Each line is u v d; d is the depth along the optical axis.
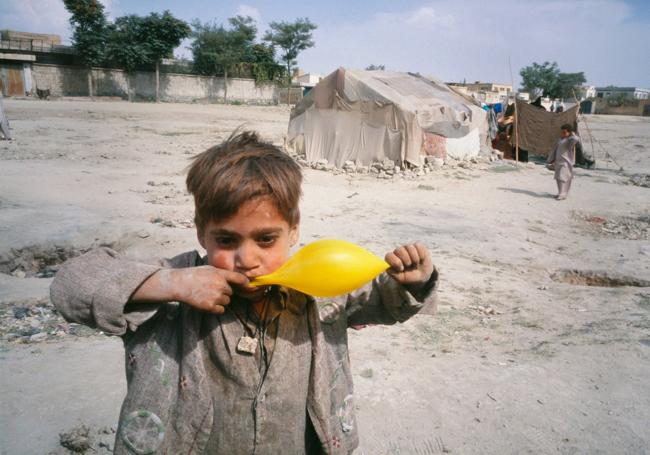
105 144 15.82
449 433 2.75
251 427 1.15
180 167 12.22
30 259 5.62
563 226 8.80
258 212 1.03
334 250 1.04
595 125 39.94
